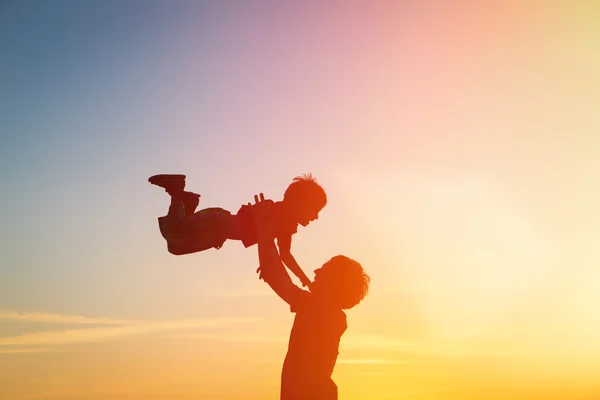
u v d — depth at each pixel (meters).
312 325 3.10
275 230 3.32
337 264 3.19
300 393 3.05
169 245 3.39
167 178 3.43
